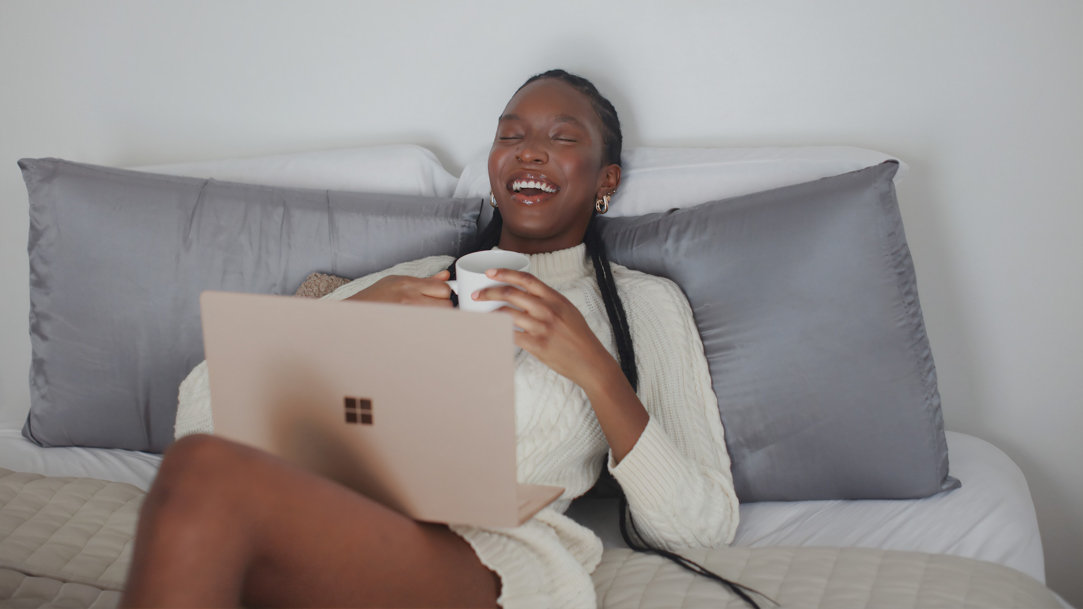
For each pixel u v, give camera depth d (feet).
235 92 6.26
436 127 6.06
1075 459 5.34
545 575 3.39
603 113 5.08
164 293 5.08
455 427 2.81
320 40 6.03
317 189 5.48
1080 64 4.86
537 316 3.54
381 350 2.77
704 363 4.50
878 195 4.28
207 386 4.42
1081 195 5.02
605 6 5.53
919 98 5.19
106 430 5.17
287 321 2.82
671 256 4.72
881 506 4.40
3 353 6.82
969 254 5.32
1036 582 3.60
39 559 3.73
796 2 5.24
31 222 5.19
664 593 3.60
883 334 4.29
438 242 5.15
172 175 5.33
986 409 5.48
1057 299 5.19
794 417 4.40
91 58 6.34
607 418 3.88
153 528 2.52
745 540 4.32
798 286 4.37
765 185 5.00
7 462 5.06
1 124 6.57
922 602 3.36
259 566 2.71
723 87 5.49
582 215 5.04
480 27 5.77
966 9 4.99
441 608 3.02
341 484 2.99
